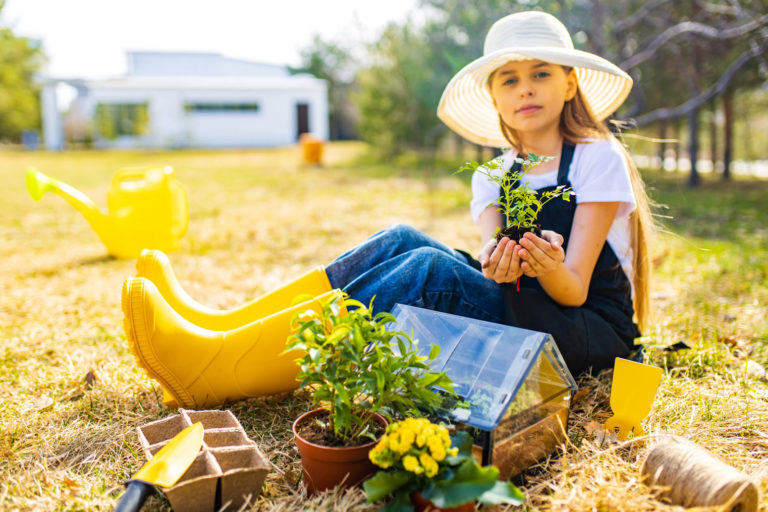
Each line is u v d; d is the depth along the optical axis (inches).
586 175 78.1
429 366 61.2
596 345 76.8
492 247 67.5
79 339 109.8
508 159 88.1
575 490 56.2
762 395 78.5
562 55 75.8
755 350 97.2
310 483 59.1
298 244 212.8
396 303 73.9
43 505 57.6
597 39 269.6
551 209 79.0
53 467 66.1
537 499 57.4
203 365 72.8
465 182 435.5
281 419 77.3
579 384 80.3
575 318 75.5
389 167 569.6
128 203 191.3
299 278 80.0
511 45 82.0
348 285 74.9
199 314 82.0
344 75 1267.2
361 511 54.7
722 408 74.3
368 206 308.5
